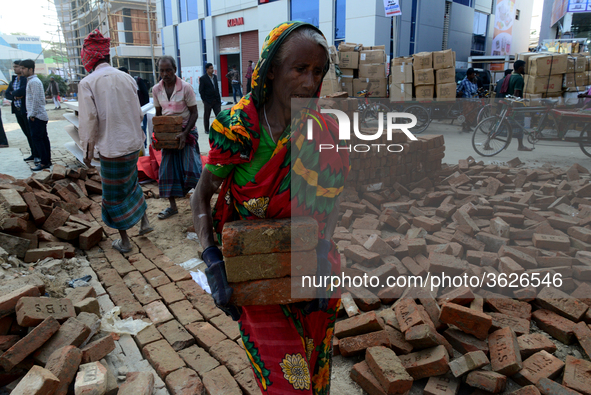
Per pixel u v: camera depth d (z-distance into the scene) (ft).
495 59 48.57
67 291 10.05
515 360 6.80
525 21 83.25
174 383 7.04
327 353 4.85
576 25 50.34
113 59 102.58
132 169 12.27
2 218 11.61
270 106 3.93
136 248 13.07
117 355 7.93
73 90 100.48
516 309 8.29
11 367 6.79
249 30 70.13
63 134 38.11
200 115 53.06
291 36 3.63
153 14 108.68
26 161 26.00
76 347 7.09
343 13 55.36
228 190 4.39
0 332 7.37
